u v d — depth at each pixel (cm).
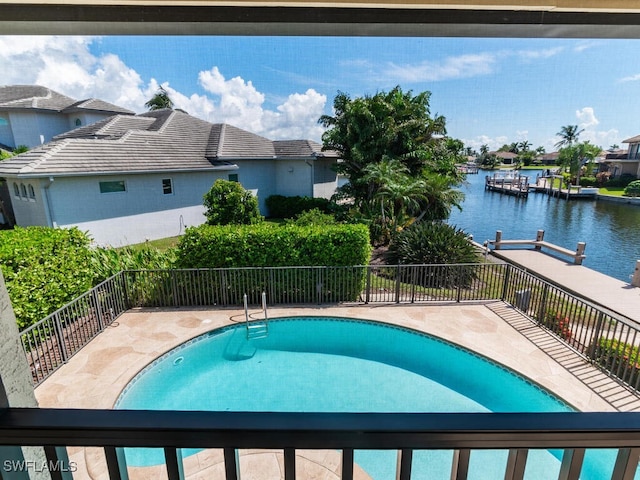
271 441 95
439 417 98
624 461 97
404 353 666
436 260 973
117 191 1203
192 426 95
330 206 1638
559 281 979
